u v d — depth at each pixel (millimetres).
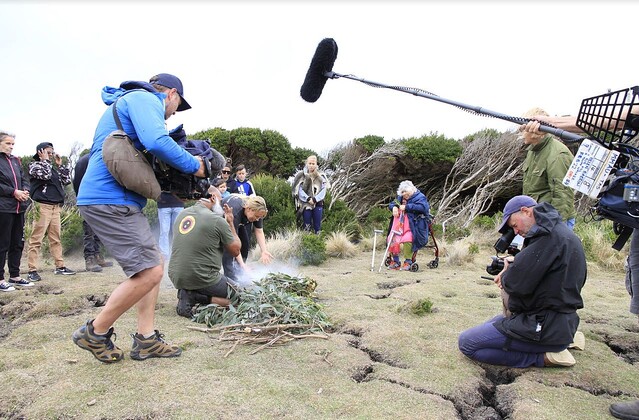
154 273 2871
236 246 4355
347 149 13828
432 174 14289
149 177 2781
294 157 13875
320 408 2553
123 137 2750
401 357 3371
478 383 3006
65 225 8922
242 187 7973
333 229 9781
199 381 2807
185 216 4309
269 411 2492
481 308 4742
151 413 2453
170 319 4195
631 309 3211
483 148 13477
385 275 6582
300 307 4008
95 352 2992
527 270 3002
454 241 9250
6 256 5590
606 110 2512
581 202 10750
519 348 3176
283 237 8312
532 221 3133
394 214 7051
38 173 5945
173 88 3127
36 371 2955
